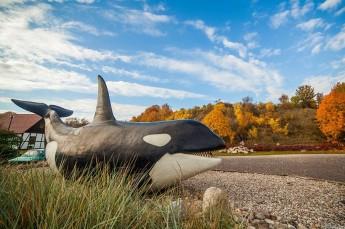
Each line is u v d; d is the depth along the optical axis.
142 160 5.02
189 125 5.29
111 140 5.38
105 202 2.51
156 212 2.69
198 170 4.95
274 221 3.86
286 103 60.09
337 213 4.48
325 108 30.91
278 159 13.77
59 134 6.66
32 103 8.29
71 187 2.81
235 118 45.22
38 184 2.68
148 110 56.47
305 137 38.78
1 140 6.47
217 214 2.62
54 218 2.03
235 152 22.12
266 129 42.72
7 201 2.32
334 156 14.57
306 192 6.09
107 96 6.07
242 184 7.04
